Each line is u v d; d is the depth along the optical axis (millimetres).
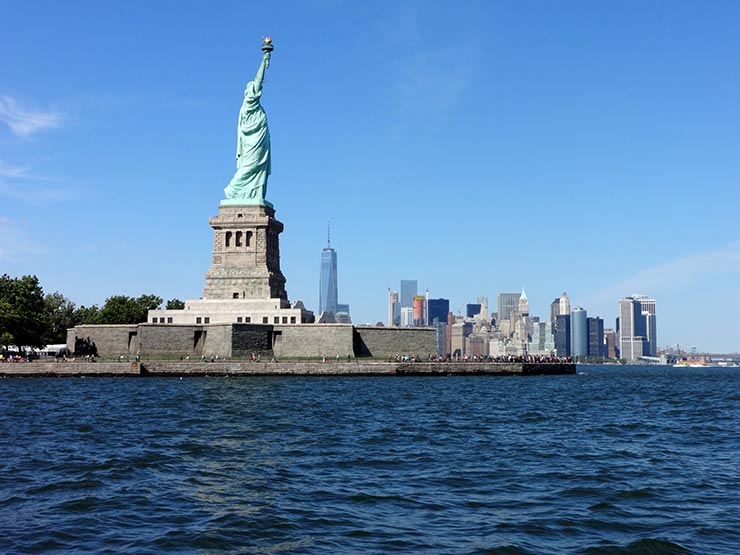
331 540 41688
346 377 184875
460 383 174375
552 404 123625
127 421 91938
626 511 48188
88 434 80688
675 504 50094
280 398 123438
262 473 59188
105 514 46875
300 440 76312
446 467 62312
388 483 55906
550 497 51875
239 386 150875
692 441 79625
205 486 54562
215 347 194875
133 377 178250
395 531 43469
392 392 140250
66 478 57156
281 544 41000
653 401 137375
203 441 75438
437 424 91500
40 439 77188
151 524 44719
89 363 180875
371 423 91250
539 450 71750
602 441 78812
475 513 47531
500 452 70312
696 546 40969
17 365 181500
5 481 56094
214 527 44000
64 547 40375
